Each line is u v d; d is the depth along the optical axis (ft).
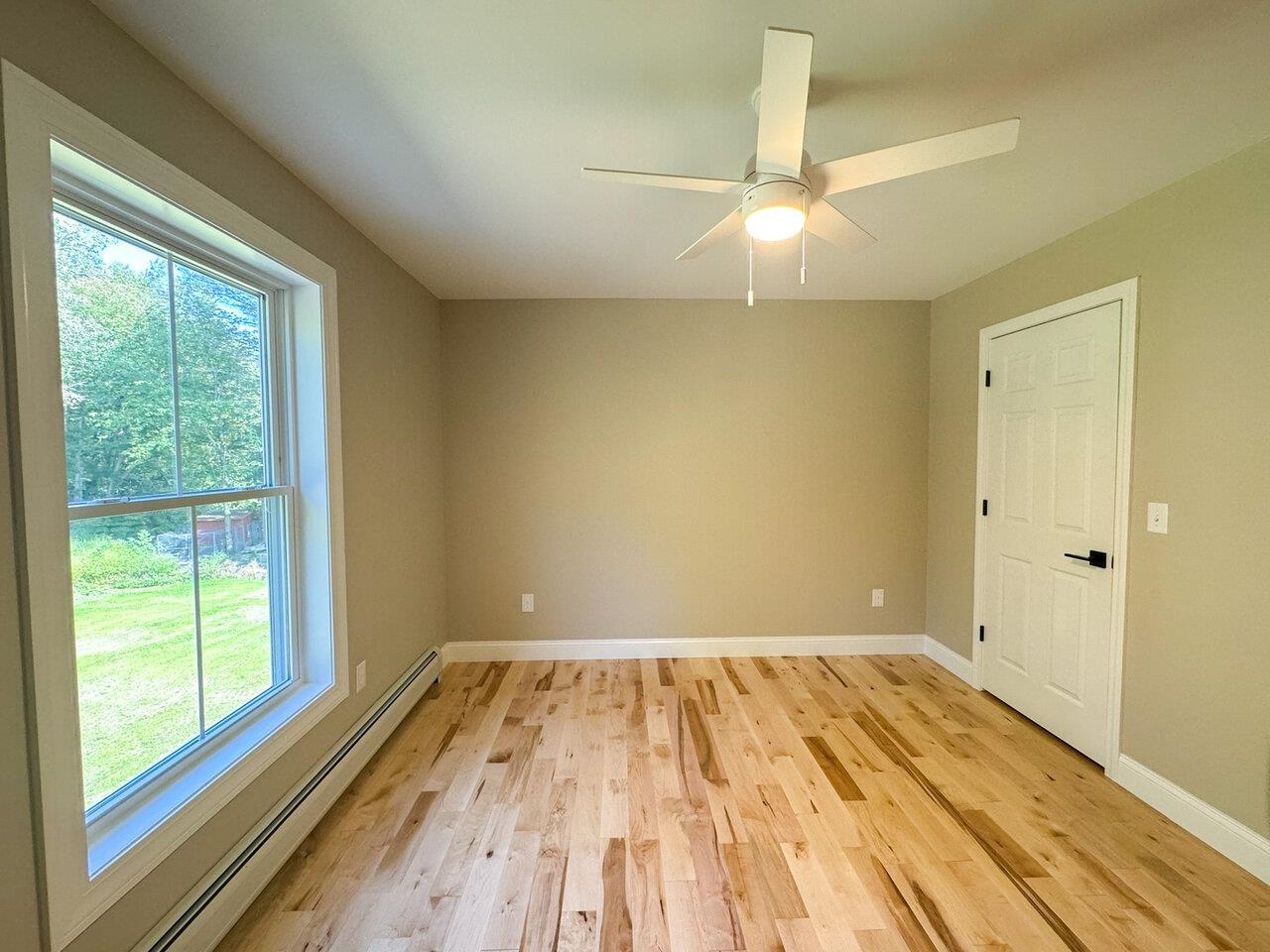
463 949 4.38
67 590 3.36
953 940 4.45
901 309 10.78
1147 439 6.26
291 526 6.30
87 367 3.94
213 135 4.61
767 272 9.03
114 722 4.11
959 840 5.62
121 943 3.68
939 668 10.30
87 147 3.48
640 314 10.64
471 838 5.66
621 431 10.73
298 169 5.65
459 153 5.36
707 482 10.82
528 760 7.16
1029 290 8.14
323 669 6.48
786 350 10.75
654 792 6.43
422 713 8.52
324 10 3.56
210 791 4.45
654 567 10.87
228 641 5.40
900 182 5.96
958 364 9.91
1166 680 6.02
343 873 5.17
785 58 3.24
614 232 7.34
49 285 3.25
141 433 4.41
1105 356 6.81
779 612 10.99
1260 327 5.14
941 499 10.49
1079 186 6.05
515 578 10.80
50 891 3.21
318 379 6.29
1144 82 4.30
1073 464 7.37
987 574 9.16
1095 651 7.00
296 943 4.42
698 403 10.75
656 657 10.91
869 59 4.04
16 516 3.10
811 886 5.01
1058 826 5.84
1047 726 7.84
